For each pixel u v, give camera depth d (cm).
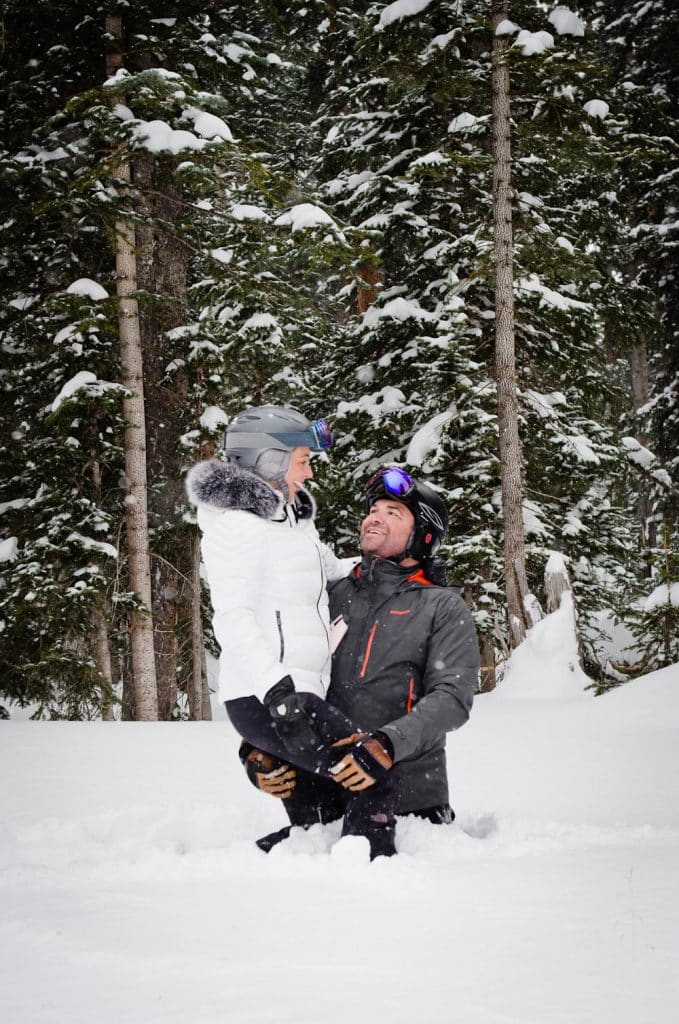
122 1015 154
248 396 1358
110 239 1082
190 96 1041
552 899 228
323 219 1077
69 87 1204
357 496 1414
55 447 1102
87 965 181
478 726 732
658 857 282
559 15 1213
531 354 1369
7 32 1159
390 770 307
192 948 191
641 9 1806
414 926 206
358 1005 156
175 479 1218
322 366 1591
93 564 1129
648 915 210
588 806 446
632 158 1224
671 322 1800
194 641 1247
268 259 1173
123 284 1142
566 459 1344
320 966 178
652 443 1978
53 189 1102
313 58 1608
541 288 1299
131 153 1052
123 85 1016
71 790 502
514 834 342
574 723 736
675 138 1600
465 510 1308
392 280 1483
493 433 1246
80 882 273
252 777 330
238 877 270
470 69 1277
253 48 1275
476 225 1344
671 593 1084
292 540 326
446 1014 151
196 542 1237
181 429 1223
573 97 1197
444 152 1220
